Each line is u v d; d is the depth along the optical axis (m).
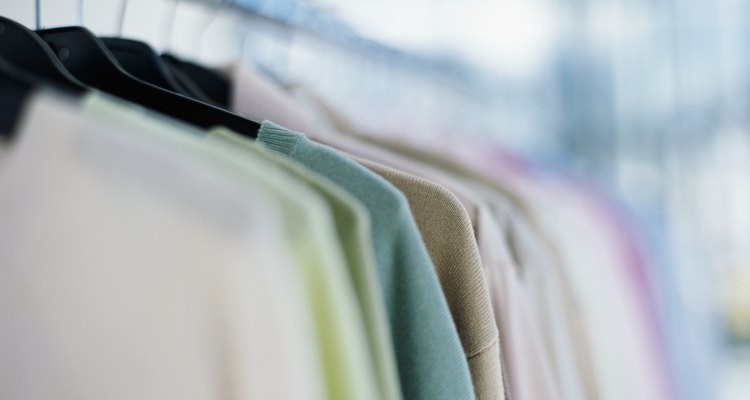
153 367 0.28
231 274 0.26
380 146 0.77
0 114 0.33
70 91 0.42
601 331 0.73
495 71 1.37
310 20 0.89
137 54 0.57
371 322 0.32
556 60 1.39
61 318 0.30
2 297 0.32
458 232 0.43
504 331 0.52
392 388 0.33
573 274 0.71
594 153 1.39
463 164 0.73
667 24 1.37
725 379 1.42
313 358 0.28
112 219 0.29
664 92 1.38
